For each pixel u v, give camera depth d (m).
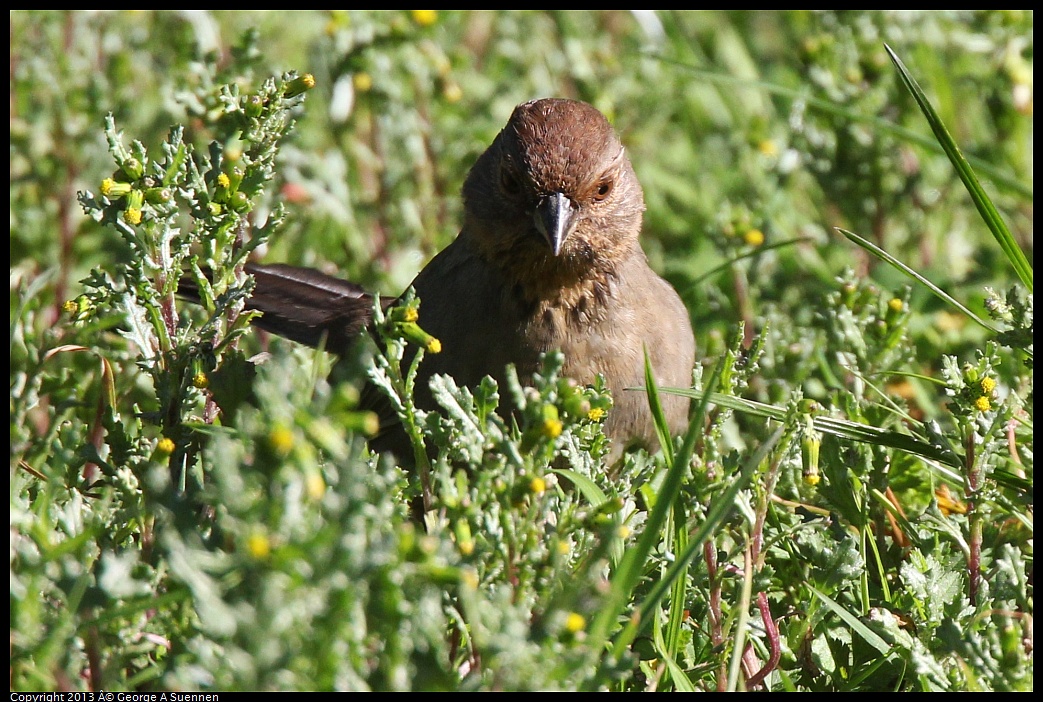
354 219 12.69
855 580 7.15
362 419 5.05
